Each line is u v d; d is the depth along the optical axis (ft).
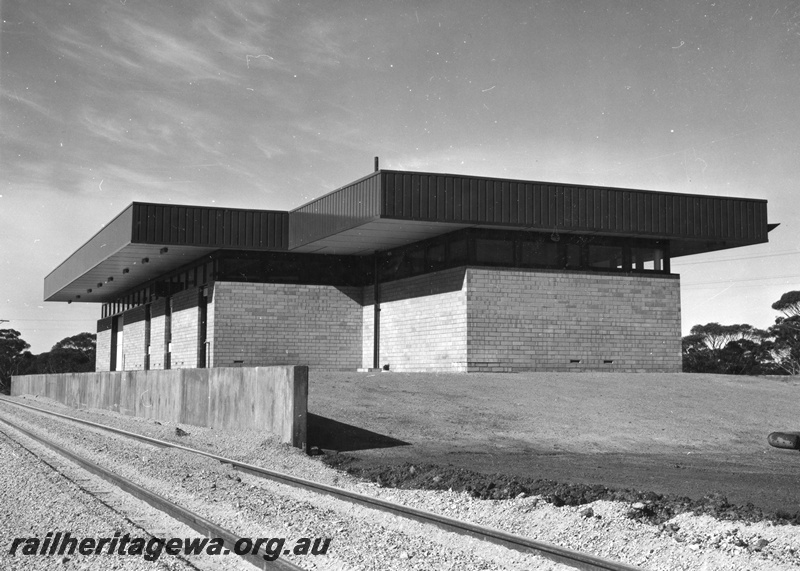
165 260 105.29
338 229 83.20
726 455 51.31
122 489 34.60
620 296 86.22
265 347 97.40
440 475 38.34
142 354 128.47
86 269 116.47
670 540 25.40
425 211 76.02
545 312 83.15
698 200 85.76
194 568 21.38
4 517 28.17
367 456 47.50
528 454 49.19
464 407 61.46
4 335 304.50
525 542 23.79
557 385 71.87
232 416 59.98
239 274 97.35
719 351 195.21
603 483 38.55
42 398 149.89
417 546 24.21
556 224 79.92
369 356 98.84
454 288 82.58
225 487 35.47
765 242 88.58
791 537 25.52
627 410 62.75
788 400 70.38
